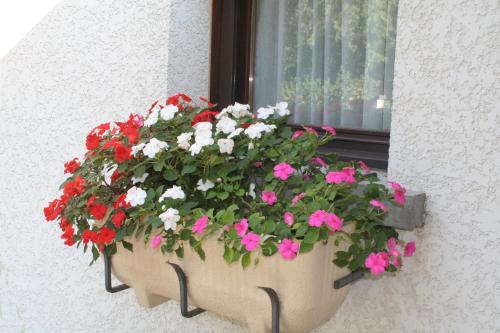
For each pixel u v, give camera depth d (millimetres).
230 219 1372
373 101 2080
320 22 2211
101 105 2447
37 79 2715
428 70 1586
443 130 1566
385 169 1878
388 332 1686
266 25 2346
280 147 1577
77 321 2666
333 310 1505
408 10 1611
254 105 2400
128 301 2422
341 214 1384
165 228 1425
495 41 1473
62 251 2707
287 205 1482
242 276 1413
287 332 1422
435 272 1591
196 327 2160
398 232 1649
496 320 1502
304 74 2260
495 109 1479
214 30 2344
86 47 2484
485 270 1511
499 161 1478
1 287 3049
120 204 1514
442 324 1587
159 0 2203
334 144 2113
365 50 2105
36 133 2752
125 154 1525
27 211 2848
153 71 2238
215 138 1572
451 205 1558
